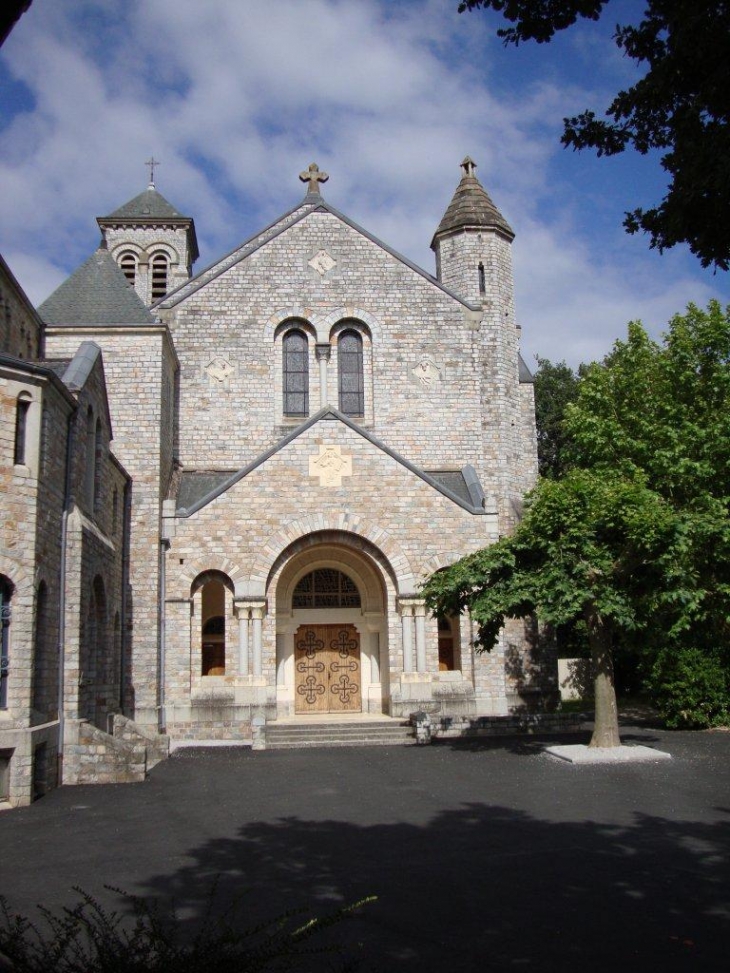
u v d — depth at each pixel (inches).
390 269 1253.7
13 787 613.9
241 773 757.9
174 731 1003.3
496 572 829.2
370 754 872.3
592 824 518.9
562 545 792.9
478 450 1214.3
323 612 1141.1
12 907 370.6
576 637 1909.4
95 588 837.8
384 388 1220.5
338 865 429.7
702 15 317.1
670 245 350.9
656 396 1096.8
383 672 1113.4
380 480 1071.6
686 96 346.9
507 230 1299.2
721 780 673.0
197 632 1032.8
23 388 661.3
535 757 816.9
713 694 1042.1
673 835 486.9
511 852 451.8
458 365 1235.2
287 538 1047.0
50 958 234.5
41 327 1039.0
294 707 1112.8
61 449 731.4
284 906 362.9
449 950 308.0
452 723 997.2
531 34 350.6
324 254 1251.8
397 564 1057.5
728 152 314.5
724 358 1085.8
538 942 315.6
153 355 1048.2
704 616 973.2
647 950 306.8
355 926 334.6
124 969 224.5
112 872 423.5
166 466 1087.6
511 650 1119.0
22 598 641.0
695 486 1024.9
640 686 1649.9
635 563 802.2
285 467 1062.4
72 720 716.7
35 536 655.8
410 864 429.7
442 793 636.7
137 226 1673.2
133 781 712.4
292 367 1237.1
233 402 1202.0
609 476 1049.5
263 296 1233.4
